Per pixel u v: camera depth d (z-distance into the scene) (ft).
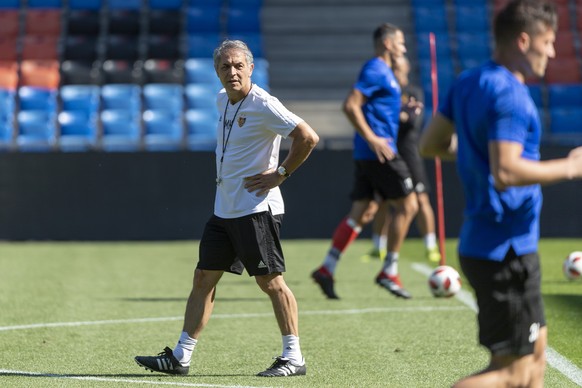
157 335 88.69
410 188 109.50
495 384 46.21
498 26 46.14
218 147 69.72
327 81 249.96
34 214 193.36
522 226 46.50
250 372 71.51
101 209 193.88
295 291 119.24
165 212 194.80
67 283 129.29
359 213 112.37
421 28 258.78
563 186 193.88
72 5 261.03
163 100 234.99
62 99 233.14
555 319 95.55
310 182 195.11
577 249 173.06
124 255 168.04
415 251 170.91
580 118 233.14
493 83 45.32
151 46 248.32
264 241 68.28
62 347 82.17
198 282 69.97
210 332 89.86
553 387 65.92
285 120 67.10
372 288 121.70
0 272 142.20
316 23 259.19
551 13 45.44
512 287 46.34
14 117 230.48
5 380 68.18
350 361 75.82
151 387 65.72
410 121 132.57
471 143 46.62
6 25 252.83
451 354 78.69
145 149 224.33
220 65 67.56
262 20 260.42
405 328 91.20
